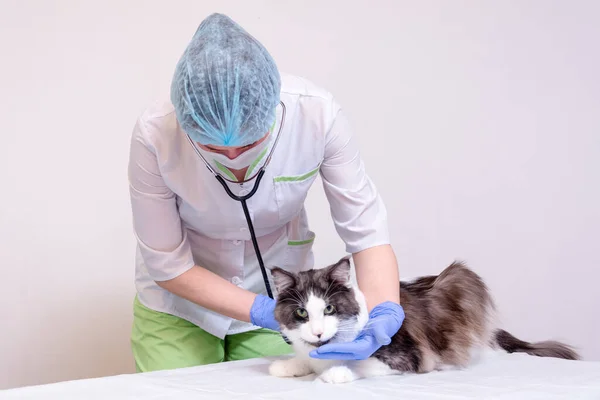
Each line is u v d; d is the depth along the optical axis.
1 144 2.76
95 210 2.88
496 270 3.22
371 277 1.82
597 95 3.33
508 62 3.26
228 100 1.58
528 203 3.25
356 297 1.71
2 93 2.76
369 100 3.12
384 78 3.14
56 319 2.83
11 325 2.77
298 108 1.84
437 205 3.18
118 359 2.92
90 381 1.53
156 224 1.87
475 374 1.69
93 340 2.88
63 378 2.84
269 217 1.98
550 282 3.25
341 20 3.12
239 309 1.84
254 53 1.65
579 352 3.16
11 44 2.78
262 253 2.15
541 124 3.27
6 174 2.77
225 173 1.77
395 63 3.15
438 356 1.83
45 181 2.81
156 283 2.05
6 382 2.77
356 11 3.13
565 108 3.30
